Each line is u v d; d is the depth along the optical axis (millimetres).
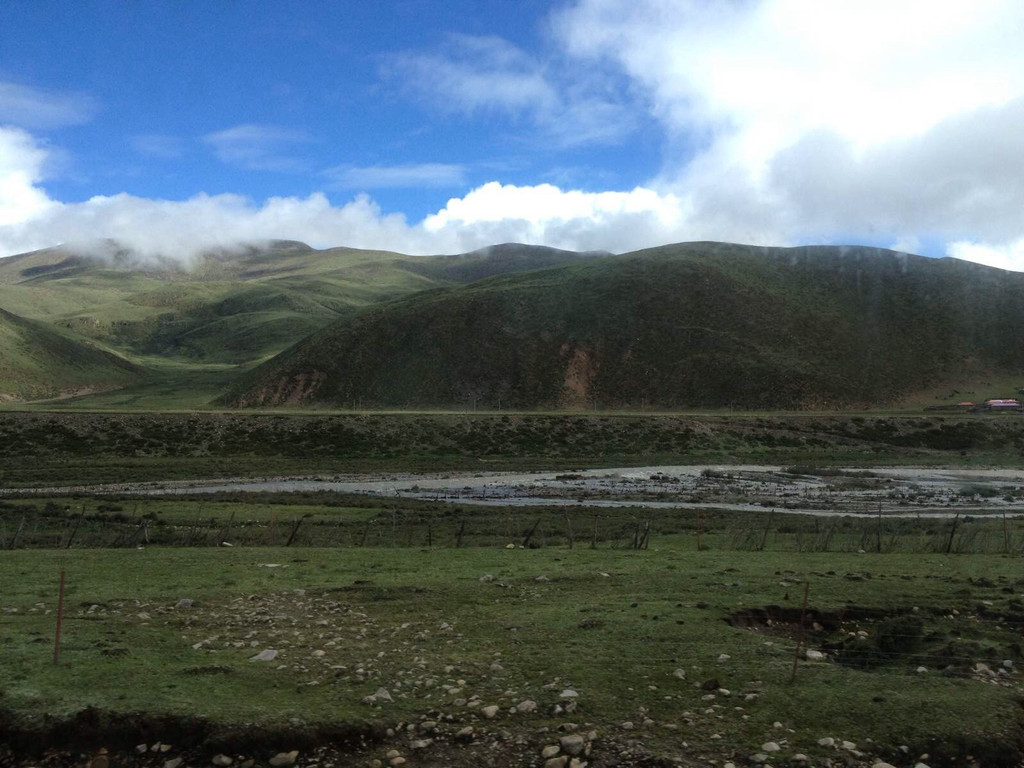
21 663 11836
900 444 107250
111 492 57062
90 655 12320
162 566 21844
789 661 12523
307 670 12156
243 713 10312
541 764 9539
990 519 41906
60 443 84375
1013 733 10211
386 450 93875
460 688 11438
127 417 92688
